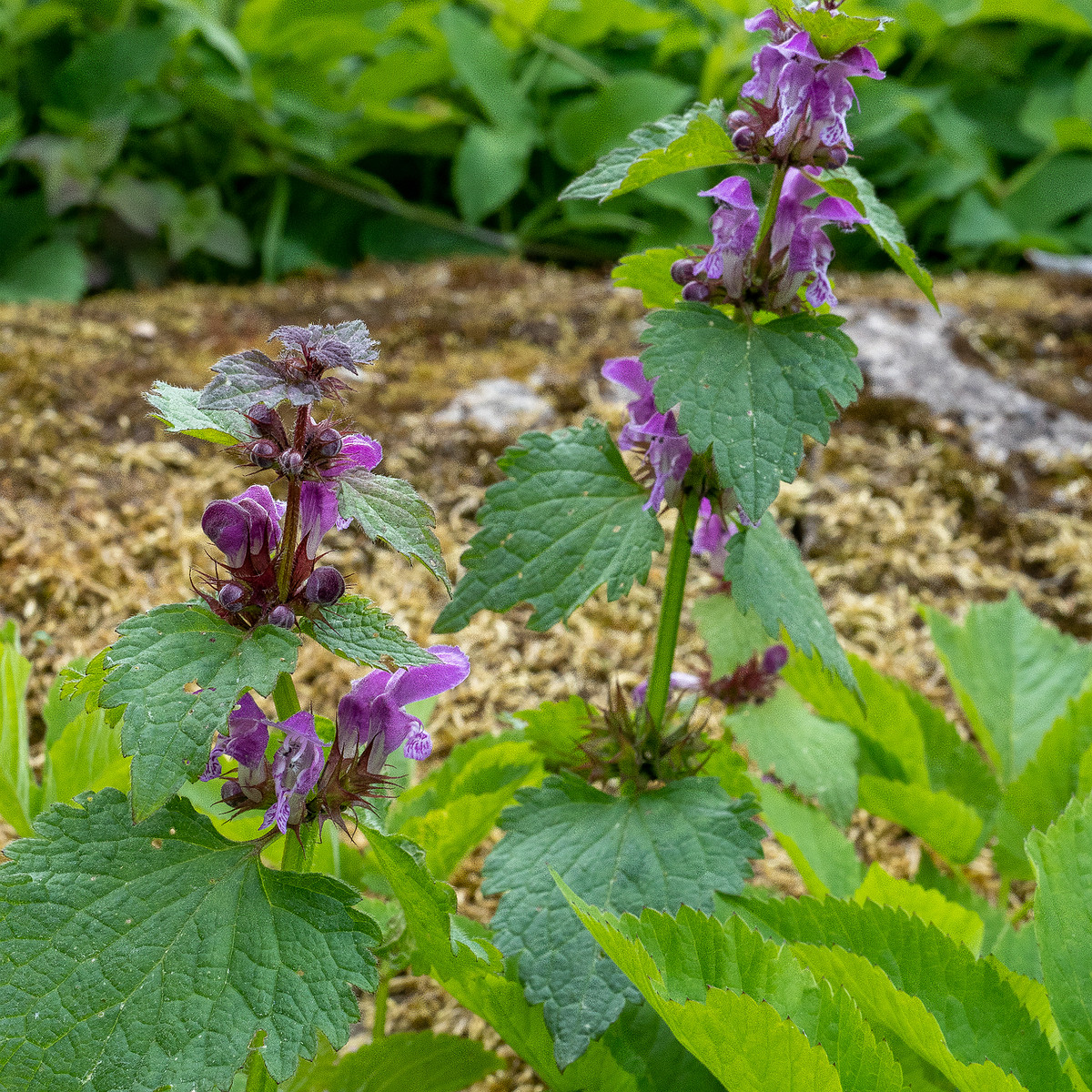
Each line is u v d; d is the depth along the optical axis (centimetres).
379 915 29
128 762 30
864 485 57
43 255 74
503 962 26
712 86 80
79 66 78
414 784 42
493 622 49
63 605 47
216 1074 20
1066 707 40
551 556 28
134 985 21
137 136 83
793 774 35
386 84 79
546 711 31
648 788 30
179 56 81
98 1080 20
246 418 22
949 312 69
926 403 61
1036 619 43
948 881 37
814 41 25
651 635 50
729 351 26
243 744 22
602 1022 26
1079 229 87
